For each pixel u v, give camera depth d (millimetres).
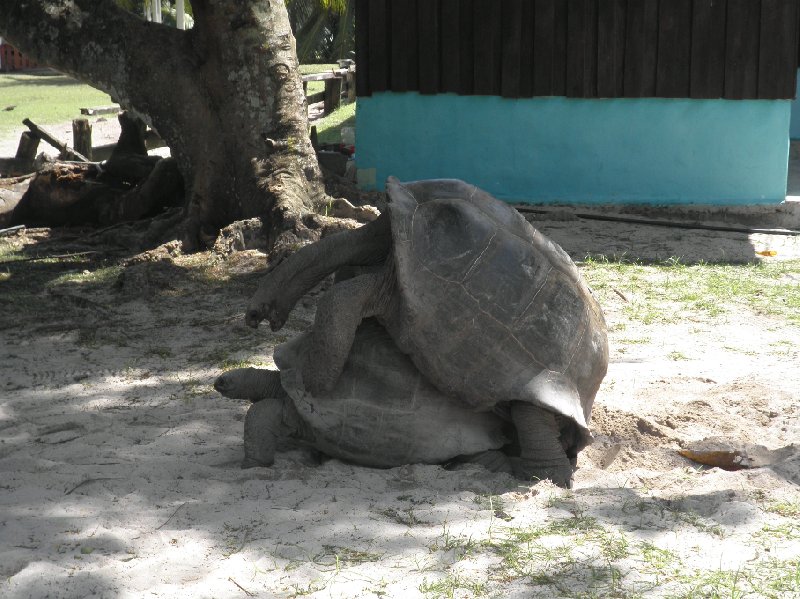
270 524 4133
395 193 4832
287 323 8008
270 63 10938
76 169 12570
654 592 3553
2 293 9086
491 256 4770
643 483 4867
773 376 6633
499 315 4688
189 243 10602
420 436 4762
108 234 11383
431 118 13398
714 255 10891
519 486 4664
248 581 3627
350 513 4281
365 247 5129
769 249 11320
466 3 13016
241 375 5117
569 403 4680
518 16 12930
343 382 4844
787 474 4824
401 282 4602
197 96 11055
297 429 4980
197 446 5391
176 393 6410
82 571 3637
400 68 13258
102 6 11586
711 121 12953
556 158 13312
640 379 6609
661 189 13219
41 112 26641
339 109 24469
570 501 4469
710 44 12750
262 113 10938
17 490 4527
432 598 3500
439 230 4785
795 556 3850
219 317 8219
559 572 3721
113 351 7387
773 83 12719
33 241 11672
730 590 3551
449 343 4648
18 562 3713
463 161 13484
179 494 4535
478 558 3844
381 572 3713
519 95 13156
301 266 5133
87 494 4512
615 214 13102
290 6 37625
